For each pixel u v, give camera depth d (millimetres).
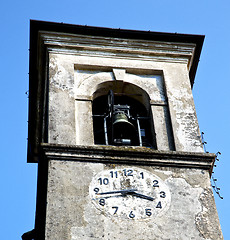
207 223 19344
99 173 20047
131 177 20094
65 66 23094
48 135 20969
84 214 19094
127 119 22406
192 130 21781
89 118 21781
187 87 23109
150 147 21828
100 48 23812
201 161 20688
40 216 20016
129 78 23234
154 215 19359
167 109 22500
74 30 24031
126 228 18984
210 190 20094
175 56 24125
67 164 20062
